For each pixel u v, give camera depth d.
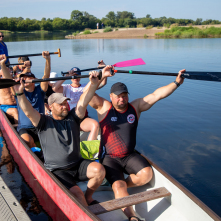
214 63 12.66
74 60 14.39
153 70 11.27
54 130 2.84
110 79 9.82
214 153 4.60
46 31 73.00
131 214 2.70
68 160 2.86
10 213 3.03
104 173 2.86
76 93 4.67
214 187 3.70
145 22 91.50
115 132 3.16
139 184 3.15
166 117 6.18
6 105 5.50
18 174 3.88
